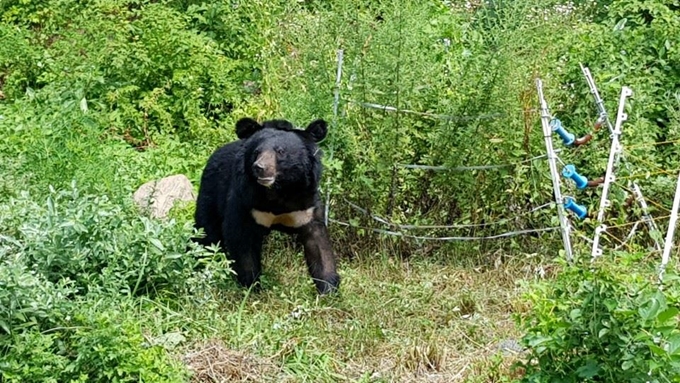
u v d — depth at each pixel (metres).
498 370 4.51
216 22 8.36
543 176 6.03
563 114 6.41
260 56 7.72
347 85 6.08
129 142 7.58
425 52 6.30
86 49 7.85
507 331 5.12
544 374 4.04
